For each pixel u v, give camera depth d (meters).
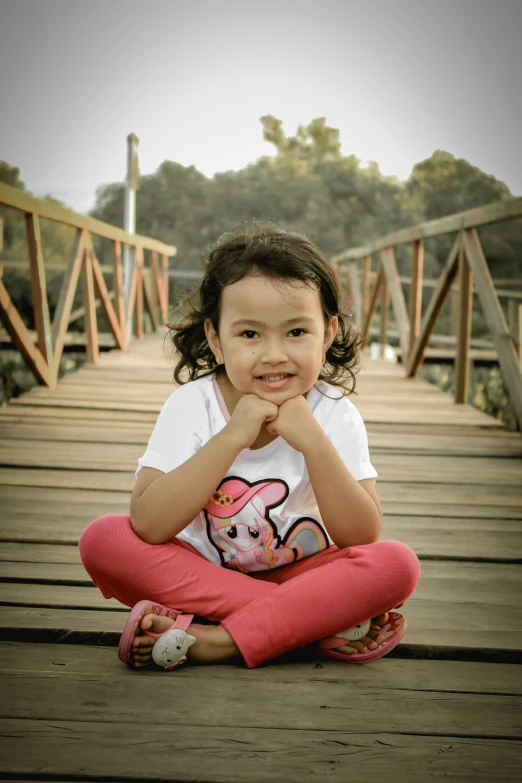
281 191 21.78
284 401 1.58
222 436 1.55
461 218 4.69
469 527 2.54
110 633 1.68
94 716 1.35
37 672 1.51
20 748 1.25
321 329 1.60
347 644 1.58
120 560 1.58
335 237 21.30
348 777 1.20
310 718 1.36
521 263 18.27
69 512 2.57
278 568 1.70
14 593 1.91
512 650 1.66
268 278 1.51
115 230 7.10
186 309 1.87
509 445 3.84
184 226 21.36
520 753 1.28
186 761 1.23
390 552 1.55
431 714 1.39
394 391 5.47
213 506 1.65
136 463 3.26
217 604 1.57
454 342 8.99
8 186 4.11
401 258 19.14
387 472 3.27
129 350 7.67
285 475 1.65
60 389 5.11
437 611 1.87
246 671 1.53
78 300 14.66
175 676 1.50
